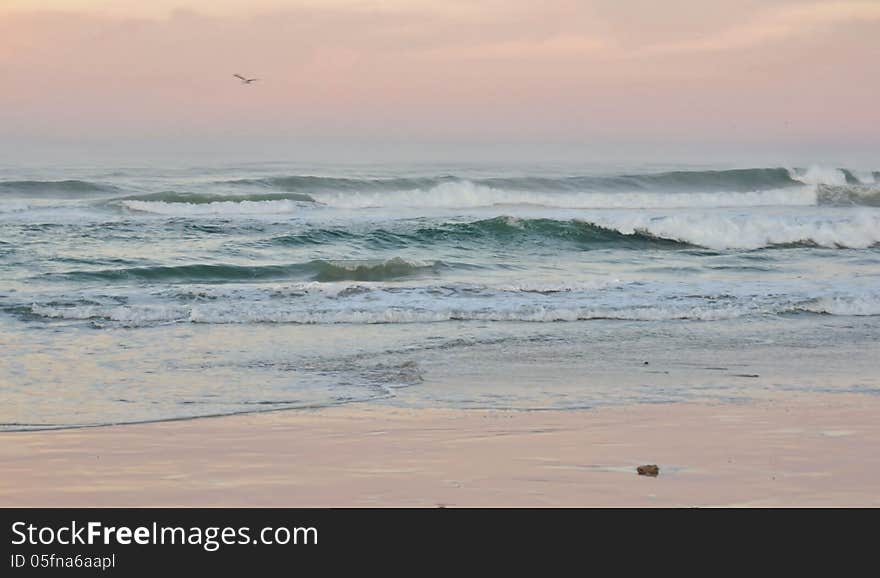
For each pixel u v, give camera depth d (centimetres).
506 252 4631
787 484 1238
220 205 6100
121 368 2178
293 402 1841
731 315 2938
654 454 1407
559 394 1923
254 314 2836
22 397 1883
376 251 4547
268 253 4350
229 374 2117
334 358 2300
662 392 1942
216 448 1464
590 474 1293
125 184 7219
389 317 2845
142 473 1312
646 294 3206
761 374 2147
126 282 3634
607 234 4956
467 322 2820
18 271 3684
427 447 1463
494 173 9462
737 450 1429
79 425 1644
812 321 2875
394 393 1928
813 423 1639
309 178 7231
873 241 4956
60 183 6894
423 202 6950
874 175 8381
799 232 4991
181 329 2678
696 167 11956
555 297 3138
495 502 1167
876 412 1742
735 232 4988
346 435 1553
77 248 4228
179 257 4112
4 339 2508
